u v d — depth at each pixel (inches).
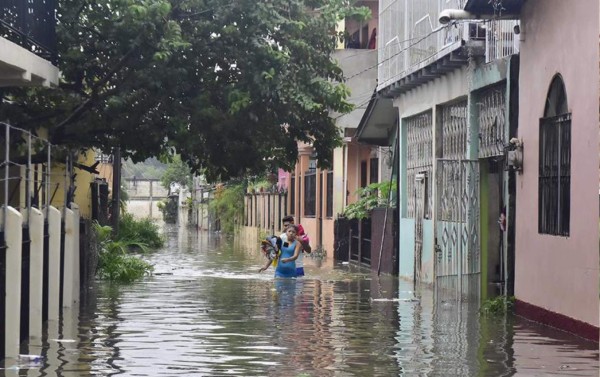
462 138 900.6
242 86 858.1
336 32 927.0
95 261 988.6
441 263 892.0
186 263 1315.2
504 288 772.0
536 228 674.2
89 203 1566.2
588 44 579.8
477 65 829.8
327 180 1620.3
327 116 940.0
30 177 652.1
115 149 987.9
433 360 504.7
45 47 759.1
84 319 666.8
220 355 516.7
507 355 521.3
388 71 1077.8
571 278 603.8
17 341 514.3
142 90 851.4
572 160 603.8
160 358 506.3
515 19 718.5
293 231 1051.9
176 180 3767.2
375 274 1136.2
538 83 674.8
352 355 519.5
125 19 821.9
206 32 864.3
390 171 1304.1
